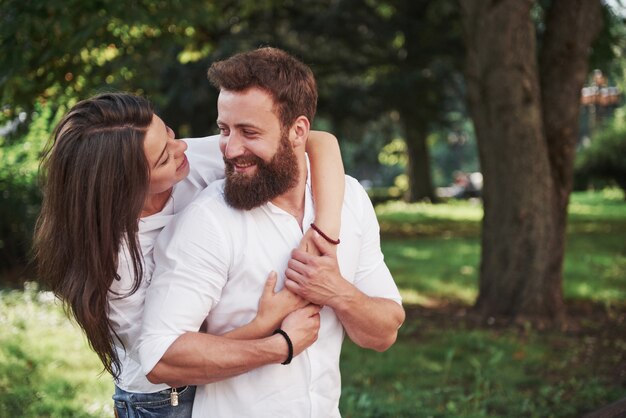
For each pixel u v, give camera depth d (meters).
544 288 6.91
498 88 6.75
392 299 2.17
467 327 6.73
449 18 17.22
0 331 5.93
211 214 1.93
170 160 1.97
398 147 29.33
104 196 1.85
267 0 12.43
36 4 5.16
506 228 6.97
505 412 4.60
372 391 4.91
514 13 6.59
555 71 6.95
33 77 5.66
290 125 1.90
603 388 4.99
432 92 18.25
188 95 15.10
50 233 1.90
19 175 8.73
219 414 2.00
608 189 26.19
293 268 1.95
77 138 1.87
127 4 5.65
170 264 1.91
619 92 27.02
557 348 6.08
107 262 1.87
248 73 1.85
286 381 1.98
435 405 4.65
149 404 2.08
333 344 2.09
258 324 1.93
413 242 13.52
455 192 32.53
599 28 6.98
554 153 6.98
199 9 6.59
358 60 18.53
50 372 4.97
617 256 11.18
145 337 1.87
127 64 6.24
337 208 2.05
